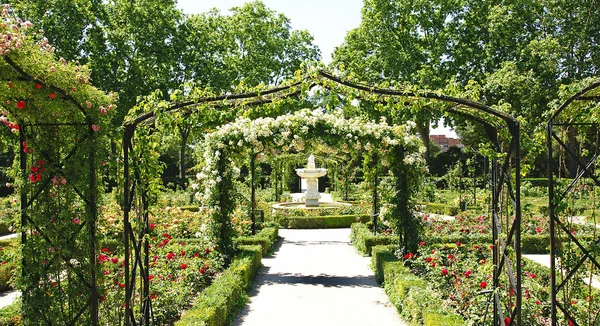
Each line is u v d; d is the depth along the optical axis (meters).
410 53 22.83
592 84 3.80
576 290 4.60
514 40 21.81
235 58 27.69
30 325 3.89
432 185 8.49
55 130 3.87
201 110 4.71
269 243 10.52
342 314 5.87
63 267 3.94
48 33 18.98
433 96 4.48
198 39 25.69
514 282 4.06
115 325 4.32
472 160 17.12
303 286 7.37
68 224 3.81
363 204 13.92
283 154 19.58
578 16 21.02
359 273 8.34
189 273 6.20
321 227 15.22
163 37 23.09
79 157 3.78
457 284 5.44
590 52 20.47
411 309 5.20
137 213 4.56
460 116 4.99
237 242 9.34
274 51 28.25
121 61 22.14
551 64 19.36
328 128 8.23
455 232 10.64
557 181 4.41
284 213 15.81
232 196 8.45
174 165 35.16
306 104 21.09
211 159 8.30
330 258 9.86
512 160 4.98
